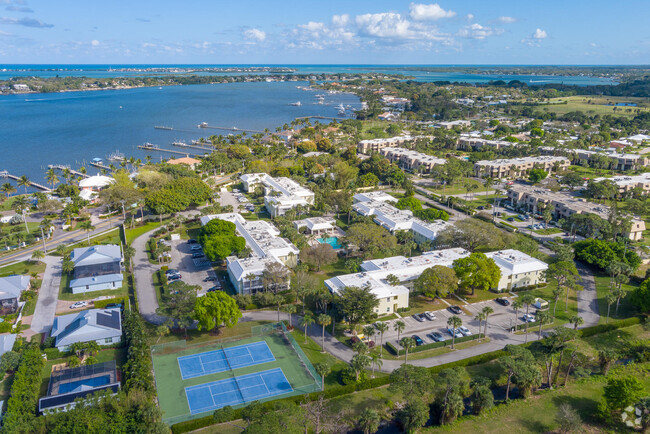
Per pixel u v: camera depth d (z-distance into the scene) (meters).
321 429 103.31
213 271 185.00
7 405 103.94
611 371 125.75
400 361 128.62
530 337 140.00
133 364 117.06
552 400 114.81
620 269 169.00
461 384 113.06
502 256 179.75
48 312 152.62
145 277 179.88
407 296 155.12
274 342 138.38
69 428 92.62
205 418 104.44
